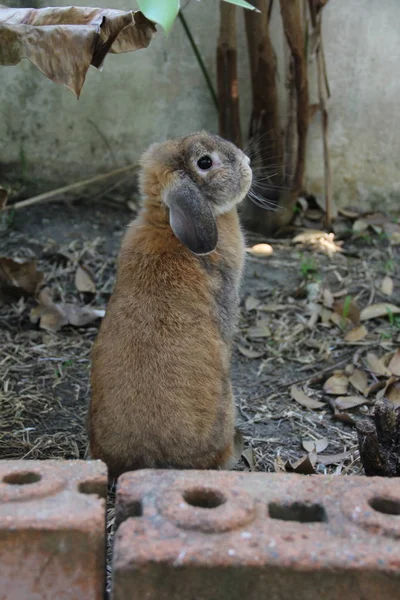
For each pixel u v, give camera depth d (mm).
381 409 1005
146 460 987
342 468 1124
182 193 1024
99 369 1013
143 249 1063
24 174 1775
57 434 1180
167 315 1010
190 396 989
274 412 1257
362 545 737
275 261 1644
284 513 786
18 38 1015
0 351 1363
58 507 760
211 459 1015
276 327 1461
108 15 1008
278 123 1682
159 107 1751
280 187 1711
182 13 1676
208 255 1069
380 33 1687
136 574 720
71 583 752
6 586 750
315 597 727
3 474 801
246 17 1595
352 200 1804
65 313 1438
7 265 1462
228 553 724
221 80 1647
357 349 1402
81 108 1736
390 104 1734
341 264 1636
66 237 1673
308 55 1689
